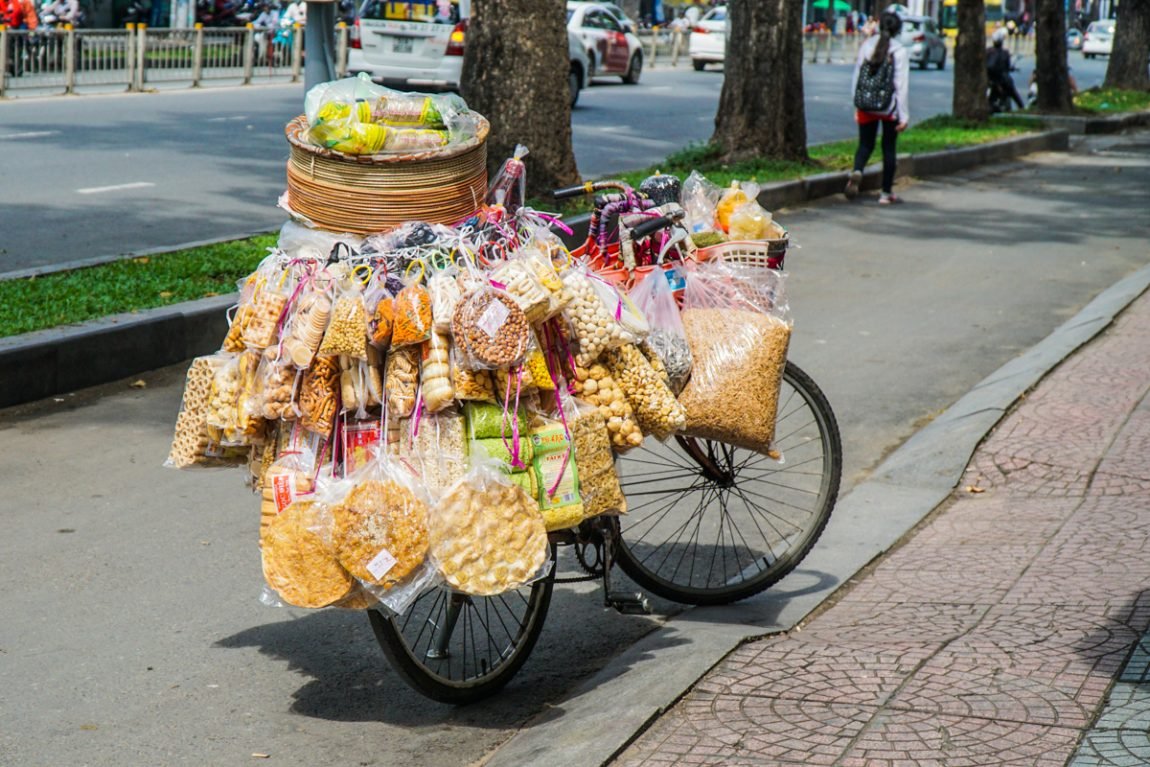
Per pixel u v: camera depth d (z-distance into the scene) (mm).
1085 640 4113
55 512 5633
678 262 4625
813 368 8367
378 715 4094
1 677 4195
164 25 31344
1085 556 4957
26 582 4914
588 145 18766
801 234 13219
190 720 3998
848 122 25031
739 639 4246
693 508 5434
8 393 7051
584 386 4008
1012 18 76125
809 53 46469
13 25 23953
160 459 6383
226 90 24500
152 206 12625
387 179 3771
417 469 3719
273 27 27656
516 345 3637
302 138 3863
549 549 4137
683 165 16391
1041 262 12094
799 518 5207
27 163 14688
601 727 3678
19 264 9984
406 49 22094
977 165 19359
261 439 3877
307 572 3686
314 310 3609
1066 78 27562
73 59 22250
